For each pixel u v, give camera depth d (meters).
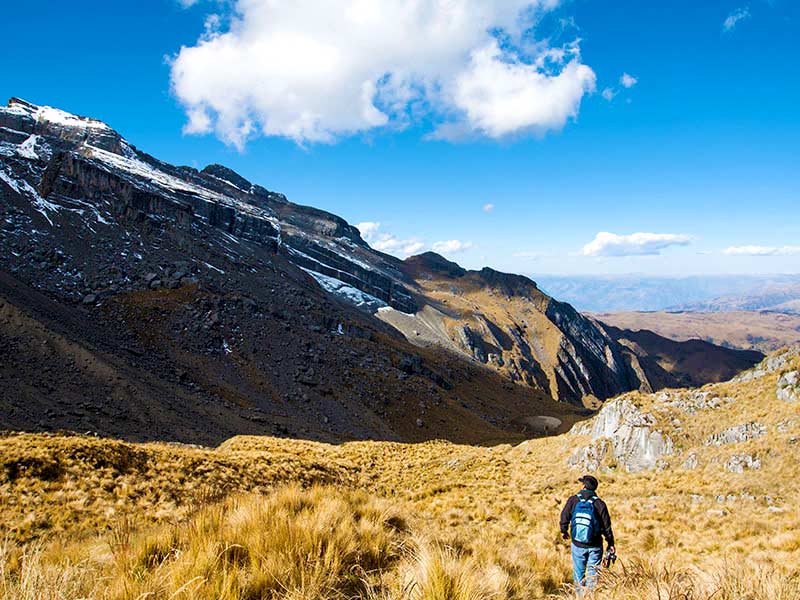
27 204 128.12
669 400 33.25
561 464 35.16
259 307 133.62
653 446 30.42
